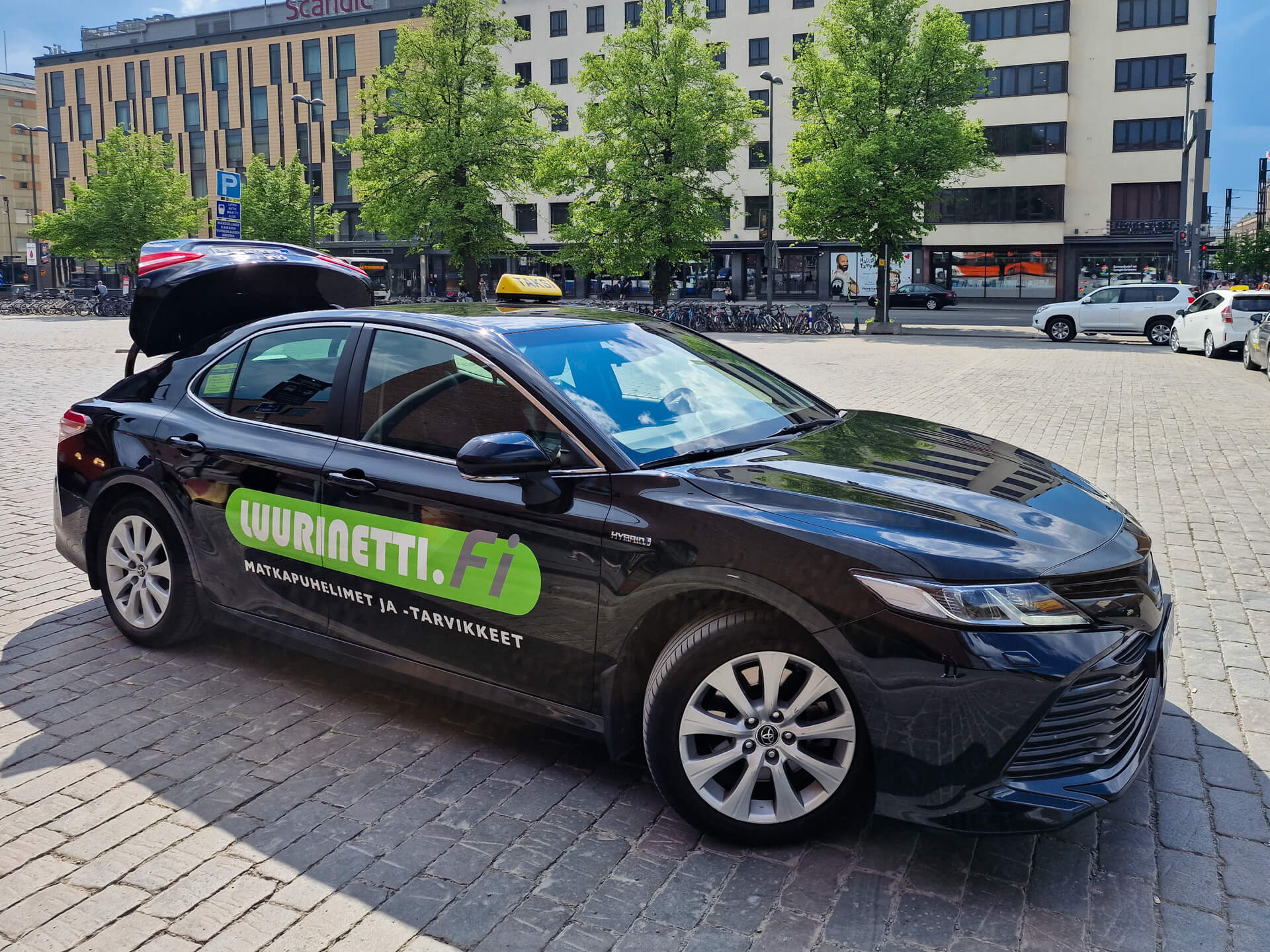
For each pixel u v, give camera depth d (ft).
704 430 11.23
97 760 11.24
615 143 112.78
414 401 11.48
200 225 169.89
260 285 16.30
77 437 14.51
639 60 110.83
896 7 104.73
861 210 101.50
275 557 12.31
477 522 10.51
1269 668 13.97
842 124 105.60
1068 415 38.65
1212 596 17.11
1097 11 149.48
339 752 11.47
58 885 8.98
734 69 169.37
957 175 113.70
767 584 8.85
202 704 12.67
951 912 8.54
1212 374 55.36
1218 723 12.24
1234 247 150.82
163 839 9.70
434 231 118.11
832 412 13.43
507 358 11.01
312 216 135.85
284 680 13.42
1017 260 156.56
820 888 8.87
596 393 11.01
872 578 8.55
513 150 117.29
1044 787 8.51
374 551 11.30
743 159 169.99
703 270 174.29
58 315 136.98
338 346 12.39
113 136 156.15
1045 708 8.30
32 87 319.27
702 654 9.23
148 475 13.47
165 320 15.98
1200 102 146.82
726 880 9.00
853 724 8.86
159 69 212.23
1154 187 150.30
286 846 9.59
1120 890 8.87
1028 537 9.11
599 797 10.51
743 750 9.31
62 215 154.20
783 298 171.53
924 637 8.36
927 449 11.69
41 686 13.16
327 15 197.67
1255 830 9.85
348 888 8.93
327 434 12.03
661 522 9.46
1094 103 151.43
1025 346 80.43
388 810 10.23
